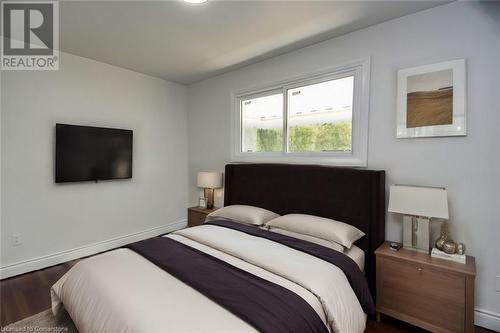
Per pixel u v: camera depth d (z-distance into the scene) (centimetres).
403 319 185
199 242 208
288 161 293
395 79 221
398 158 221
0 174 252
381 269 194
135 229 365
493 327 182
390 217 227
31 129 269
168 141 403
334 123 267
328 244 200
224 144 370
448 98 195
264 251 180
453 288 165
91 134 308
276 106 313
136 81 360
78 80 302
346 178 236
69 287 160
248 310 115
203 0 190
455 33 194
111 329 114
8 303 216
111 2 195
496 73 180
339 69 252
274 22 225
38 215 276
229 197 342
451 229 197
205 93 394
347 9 205
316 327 119
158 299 126
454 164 196
